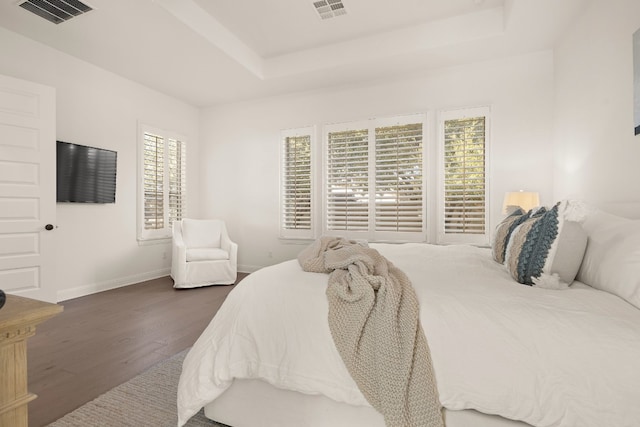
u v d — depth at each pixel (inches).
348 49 151.0
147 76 167.9
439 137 157.9
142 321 116.0
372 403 45.9
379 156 170.1
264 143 201.0
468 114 152.7
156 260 188.7
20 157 121.0
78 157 146.7
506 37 128.1
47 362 85.0
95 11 113.0
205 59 148.2
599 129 99.2
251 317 56.6
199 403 53.4
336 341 49.3
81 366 82.9
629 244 50.2
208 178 216.8
